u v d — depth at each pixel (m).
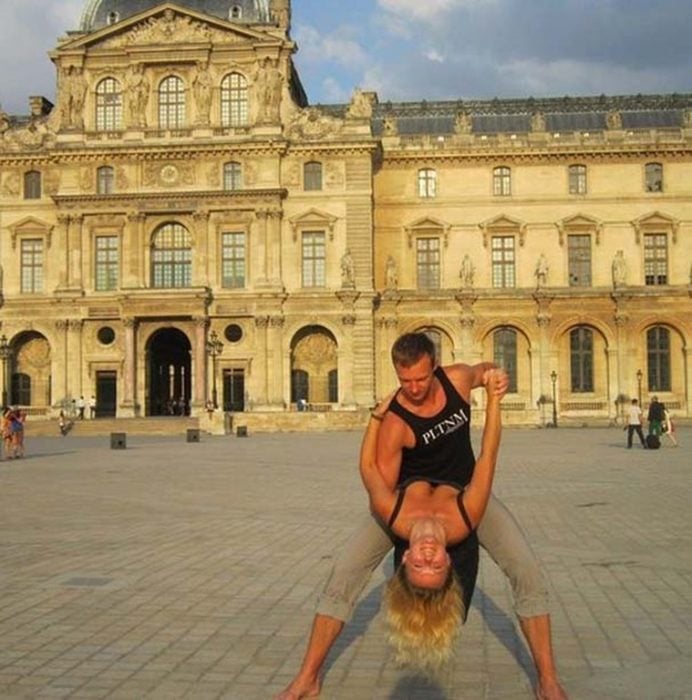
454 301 101.19
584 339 102.00
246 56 99.69
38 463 51.94
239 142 98.19
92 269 99.31
